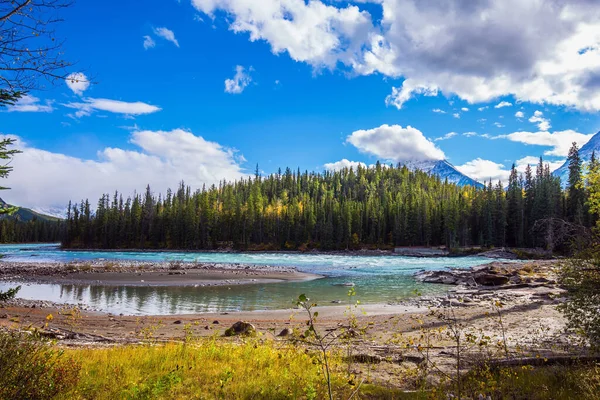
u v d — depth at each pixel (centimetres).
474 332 1383
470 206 9800
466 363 933
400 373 889
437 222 9981
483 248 8306
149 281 3606
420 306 2352
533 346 1090
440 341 1273
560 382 754
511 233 8706
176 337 1475
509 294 2480
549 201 7325
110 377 793
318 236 10881
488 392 710
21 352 638
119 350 1061
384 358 1030
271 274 4419
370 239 10662
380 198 13312
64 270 4191
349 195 14562
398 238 10200
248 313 2186
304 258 7650
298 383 768
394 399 709
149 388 705
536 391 704
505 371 797
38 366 644
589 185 966
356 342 1295
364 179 16450
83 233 11612
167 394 709
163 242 11300
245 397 707
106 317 1973
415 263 6356
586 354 898
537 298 2228
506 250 7562
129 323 1809
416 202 10488
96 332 1552
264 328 1703
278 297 2812
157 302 2567
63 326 1659
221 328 1723
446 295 2798
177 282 3594
